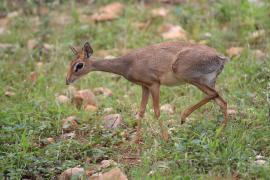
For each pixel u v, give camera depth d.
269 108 12.42
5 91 14.99
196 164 10.67
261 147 11.26
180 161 10.71
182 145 11.20
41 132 12.77
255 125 12.06
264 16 17.20
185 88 14.32
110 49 16.89
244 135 11.38
